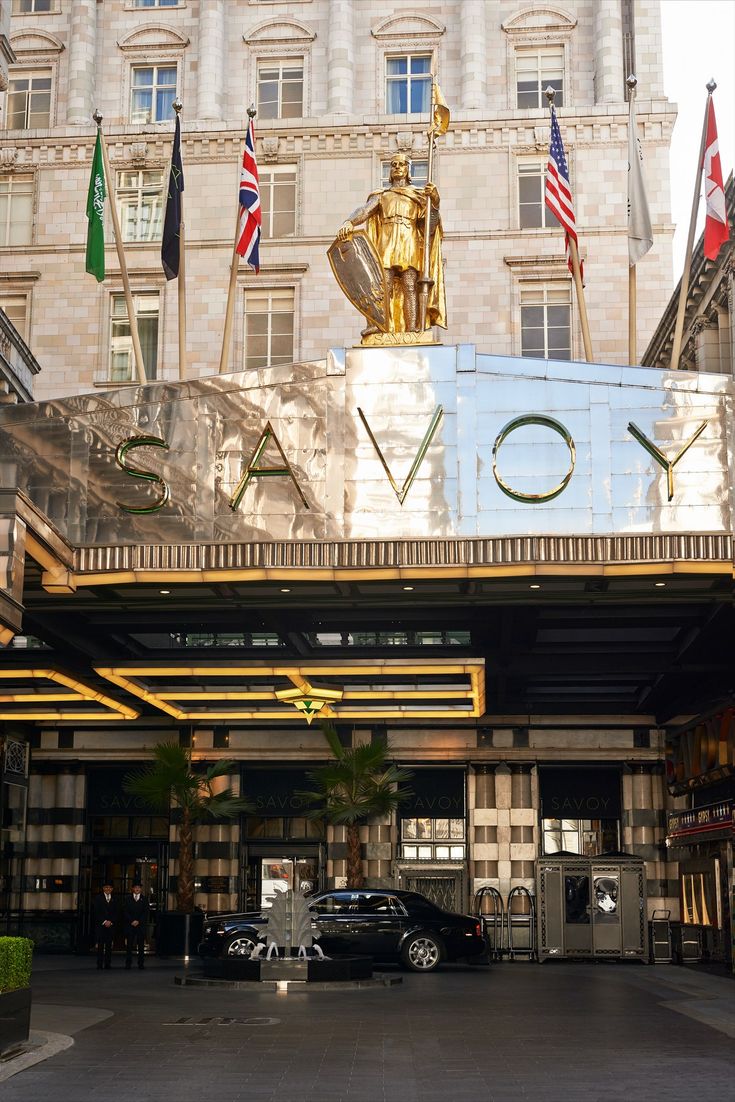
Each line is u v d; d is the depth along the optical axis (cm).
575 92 4766
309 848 3406
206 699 2912
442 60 4841
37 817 3500
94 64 4916
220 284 4681
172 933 3048
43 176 4778
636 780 3384
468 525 1931
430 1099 1063
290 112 4862
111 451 2020
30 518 1725
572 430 1944
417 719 3403
